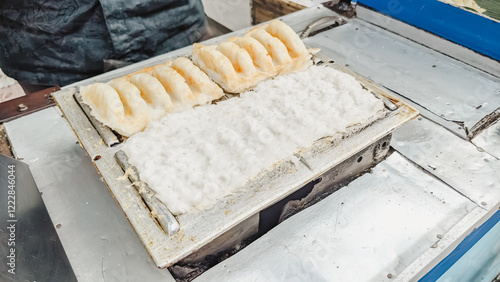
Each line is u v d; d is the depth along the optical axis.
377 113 0.88
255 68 1.05
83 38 1.72
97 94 0.89
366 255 0.76
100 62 1.82
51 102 1.14
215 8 3.08
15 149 0.98
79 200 0.85
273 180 0.73
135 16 1.79
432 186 0.90
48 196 0.86
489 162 0.97
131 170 0.74
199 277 0.73
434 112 1.13
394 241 0.79
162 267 0.59
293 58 1.09
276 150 0.79
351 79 0.98
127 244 0.77
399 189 0.90
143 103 0.89
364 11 1.63
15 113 1.09
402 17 1.51
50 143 1.00
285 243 0.79
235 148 0.79
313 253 0.77
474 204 0.86
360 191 0.90
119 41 1.78
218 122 0.88
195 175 0.73
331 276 0.73
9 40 1.70
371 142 0.82
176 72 0.98
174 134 0.85
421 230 0.81
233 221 0.66
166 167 0.75
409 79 1.28
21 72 1.79
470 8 1.28
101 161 0.78
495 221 0.92
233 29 3.01
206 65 1.04
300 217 0.84
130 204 0.69
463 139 1.04
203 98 0.95
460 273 0.99
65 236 0.78
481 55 1.30
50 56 1.73
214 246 0.74
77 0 1.60
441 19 1.38
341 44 1.48
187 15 2.01
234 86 0.98
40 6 1.58
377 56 1.41
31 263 0.65
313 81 0.99
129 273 0.72
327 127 0.84
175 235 0.64
